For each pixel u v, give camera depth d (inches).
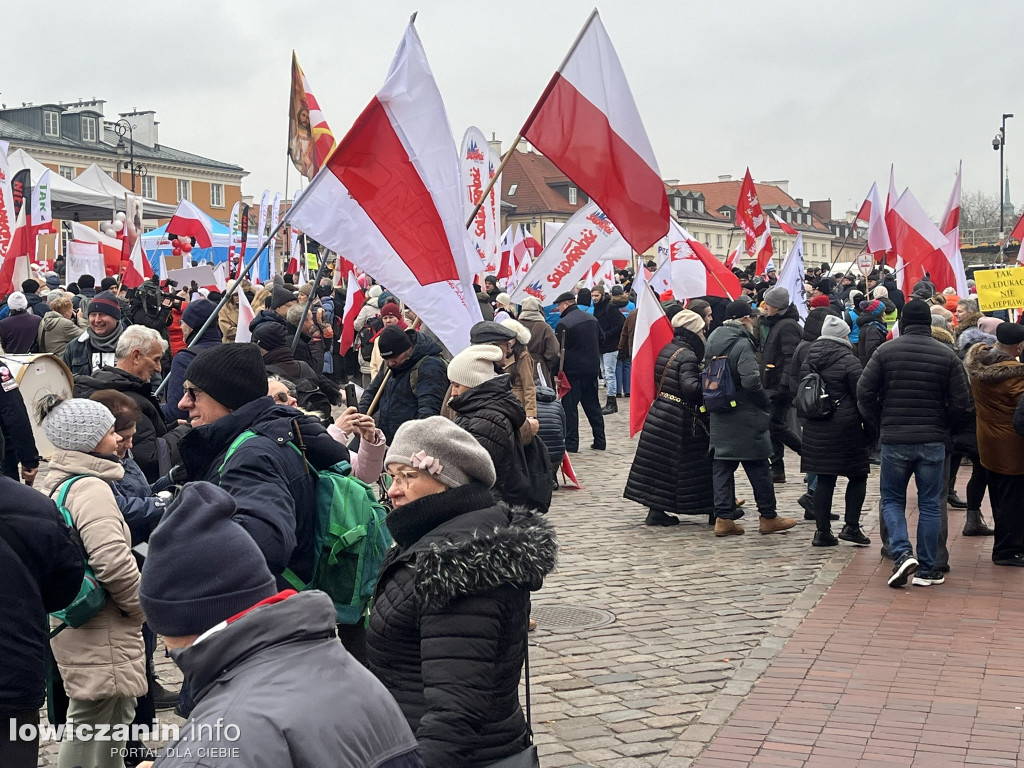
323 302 764.6
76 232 837.8
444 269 263.6
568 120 318.3
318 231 257.0
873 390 340.8
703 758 210.8
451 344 262.7
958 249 817.5
